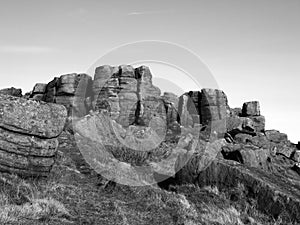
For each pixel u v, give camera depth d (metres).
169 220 10.13
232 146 17.27
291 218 11.63
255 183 12.85
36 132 10.91
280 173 17.08
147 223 9.57
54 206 8.95
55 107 11.55
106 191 11.66
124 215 9.72
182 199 12.12
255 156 16.41
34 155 10.85
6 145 10.43
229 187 13.17
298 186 14.62
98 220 8.95
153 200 11.47
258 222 11.46
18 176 10.56
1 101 10.65
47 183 10.79
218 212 11.59
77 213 9.20
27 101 11.08
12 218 7.48
